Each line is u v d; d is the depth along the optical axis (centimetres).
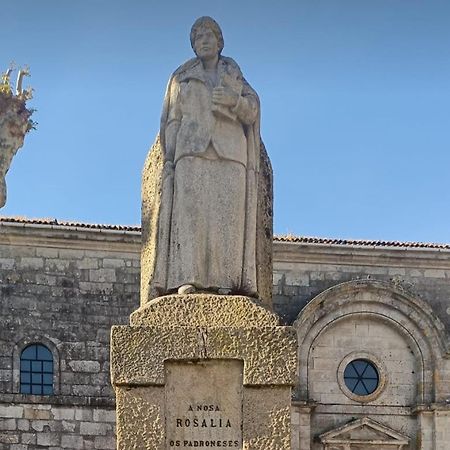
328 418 4266
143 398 1595
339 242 4406
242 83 1738
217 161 1697
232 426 1599
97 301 4250
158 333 1606
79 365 4181
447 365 4309
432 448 4238
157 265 1681
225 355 1605
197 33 1745
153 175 1739
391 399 4306
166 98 1742
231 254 1680
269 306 1719
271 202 1759
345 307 4334
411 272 4438
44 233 4228
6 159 3656
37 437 4072
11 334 4159
